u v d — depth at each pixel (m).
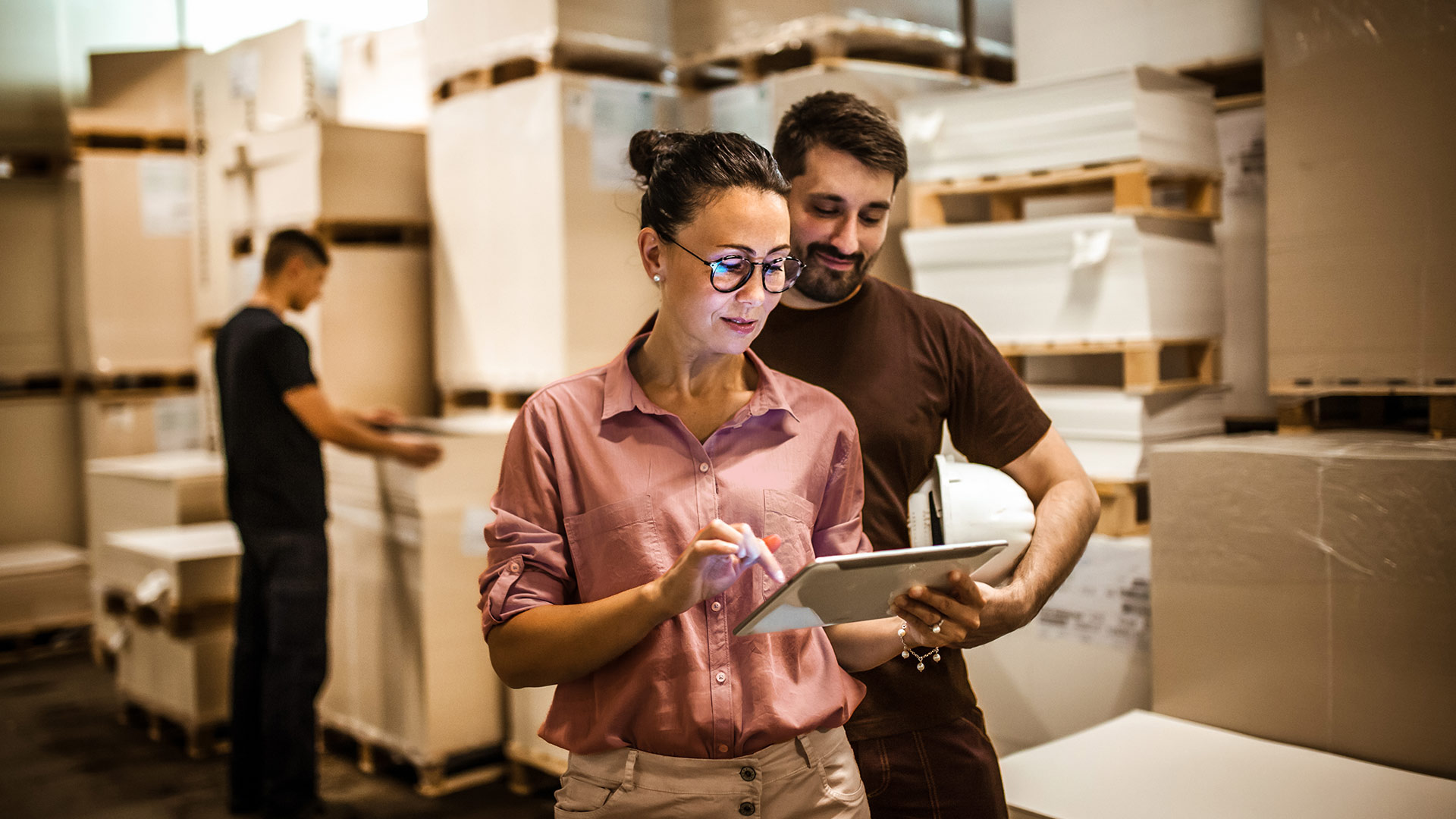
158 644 4.12
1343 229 2.51
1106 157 2.65
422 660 3.42
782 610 1.16
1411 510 2.05
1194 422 2.87
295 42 4.54
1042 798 1.98
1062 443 1.81
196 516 4.53
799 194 1.68
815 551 1.41
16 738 4.23
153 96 5.56
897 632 1.42
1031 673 2.72
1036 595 1.53
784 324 1.77
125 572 4.23
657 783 1.28
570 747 1.32
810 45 3.14
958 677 1.75
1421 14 2.37
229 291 4.66
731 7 3.35
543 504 1.33
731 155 1.26
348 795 3.53
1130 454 2.71
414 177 4.14
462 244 3.79
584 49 3.45
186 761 3.96
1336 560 2.14
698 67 3.53
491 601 1.29
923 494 1.70
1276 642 2.23
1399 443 2.29
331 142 3.94
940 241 2.91
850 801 1.37
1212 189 2.88
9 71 6.09
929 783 1.68
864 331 1.74
